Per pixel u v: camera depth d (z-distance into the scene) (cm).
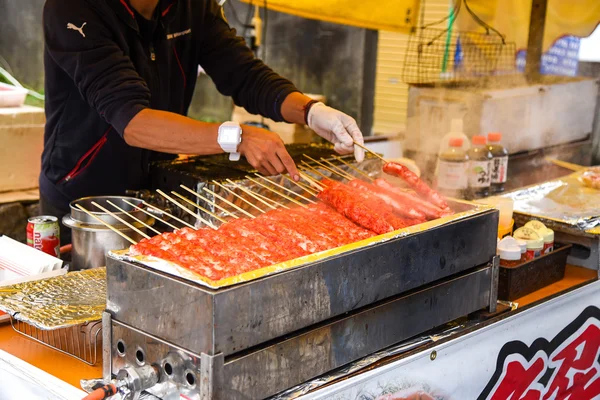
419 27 516
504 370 220
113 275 161
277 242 179
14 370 180
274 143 226
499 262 228
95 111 278
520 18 506
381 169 276
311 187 244
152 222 225
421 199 229
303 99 278
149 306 154
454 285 199
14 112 416
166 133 234
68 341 186
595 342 258
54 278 201
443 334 195
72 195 295
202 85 622
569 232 257
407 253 181
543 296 236
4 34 613
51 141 290
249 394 150
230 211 224
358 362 175
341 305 166
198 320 143
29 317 171
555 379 244
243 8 591
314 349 163
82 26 246
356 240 191
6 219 410
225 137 223
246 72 302
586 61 520
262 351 151
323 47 666
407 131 414
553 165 411
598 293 254
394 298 182
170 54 288
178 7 281
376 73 642
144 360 158
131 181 292
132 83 246
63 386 168
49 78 277
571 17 493
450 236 193
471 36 541
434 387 195
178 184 239
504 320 213
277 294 151
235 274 156
